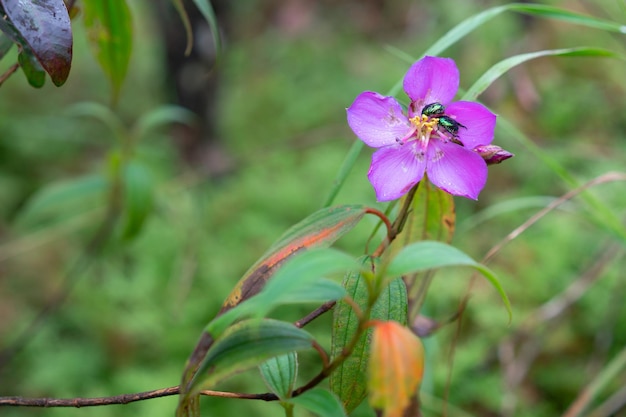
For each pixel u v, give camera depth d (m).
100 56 0.67
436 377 0.99
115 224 1.34
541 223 1.27
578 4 1.44
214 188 1.48
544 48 1.49
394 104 0.57
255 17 2.30
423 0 1.79
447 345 1.05
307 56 2.12
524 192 1.35
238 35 2.16
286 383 0.55
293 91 1.95
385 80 1.87
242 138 1.72
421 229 0.62
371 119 0.57
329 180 1.44
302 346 0.53
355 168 1.47
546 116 1.48
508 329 1.07
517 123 1.36
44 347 1.15
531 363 1.07
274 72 2.06
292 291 0.50
